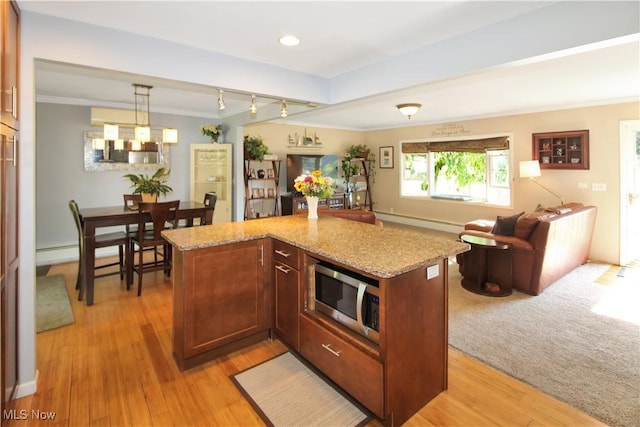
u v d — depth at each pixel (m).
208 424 1.84
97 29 2.29
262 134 6.92
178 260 2.31
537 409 1.95
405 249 2.08
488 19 2.21
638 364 2.38
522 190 5.76
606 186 4.85
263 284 2.62
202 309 2.33
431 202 7.30
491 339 2.74
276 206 6.70
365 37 2.51
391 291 1.72
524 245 3.65
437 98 4.68
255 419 1.88
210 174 5.89
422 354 1.93
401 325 1.79
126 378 2.23
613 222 4.81
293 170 7.08
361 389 1.87
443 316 2.06
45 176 4.69
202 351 2.36
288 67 3.19
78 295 3.64
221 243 2.36
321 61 3.03
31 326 2.04
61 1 1.97
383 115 6.30
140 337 2.77
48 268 4.59
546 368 2.34
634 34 1.76
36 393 2.06
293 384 2.18
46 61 2.15
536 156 5.51
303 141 7.46
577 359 2.45
